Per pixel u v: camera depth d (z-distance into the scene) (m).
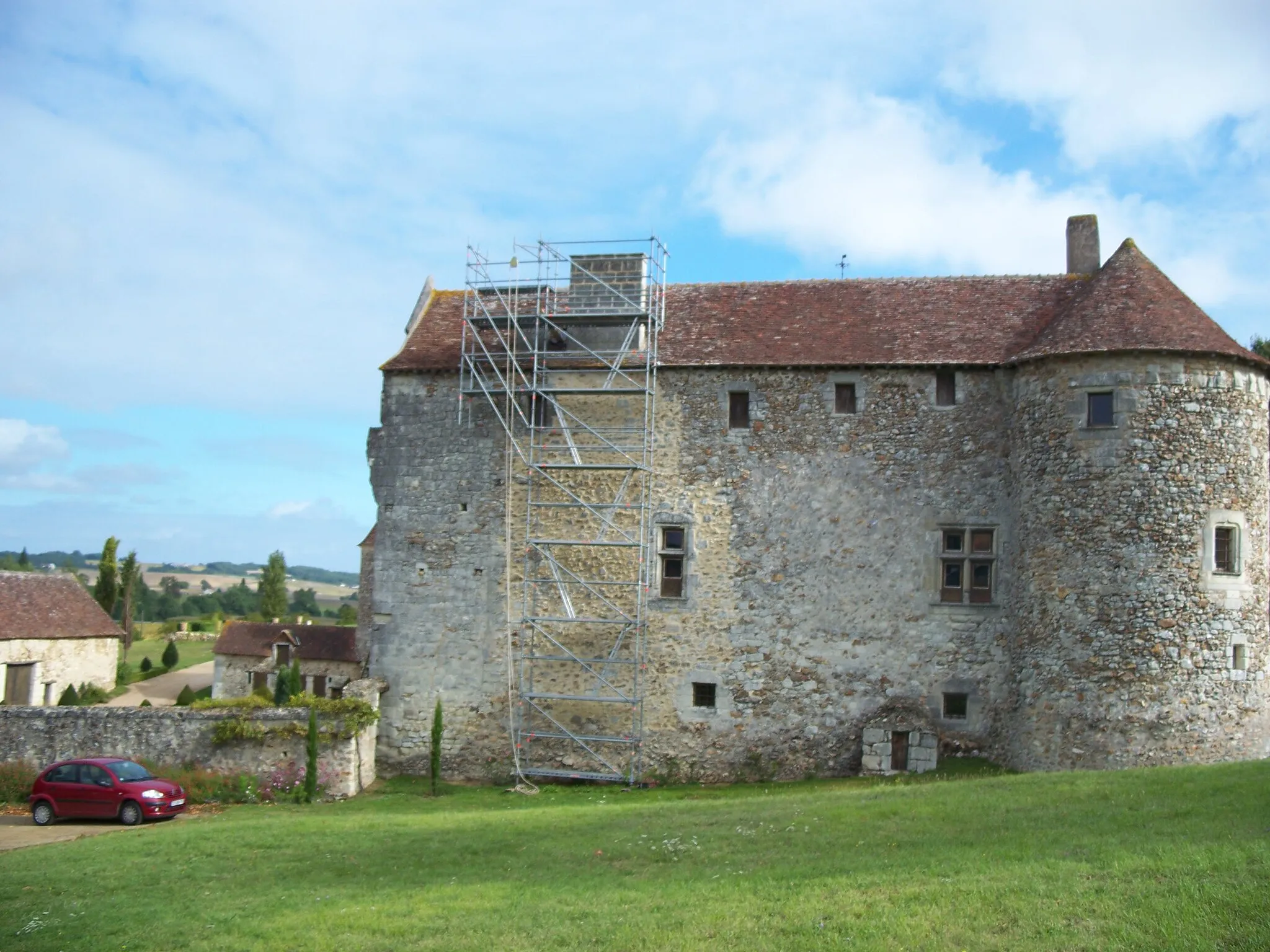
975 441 22.48
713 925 10.44
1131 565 19.64
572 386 24.22
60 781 20.58
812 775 22.23
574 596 23.69
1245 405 20.39
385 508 24.80
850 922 10.16
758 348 23.67
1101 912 9.78
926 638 22.25
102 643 41.31
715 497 23.33
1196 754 19.11
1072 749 19.64
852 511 22.81
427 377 24.95
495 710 23.80
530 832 15.77
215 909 12.60
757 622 22.88
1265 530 20.53
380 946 10.74
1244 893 9.79
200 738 22.62
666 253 24.97
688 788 22.16
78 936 11.79
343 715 22.41
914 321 23.80
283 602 72.75
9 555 120.38
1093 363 20.33
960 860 11.83
